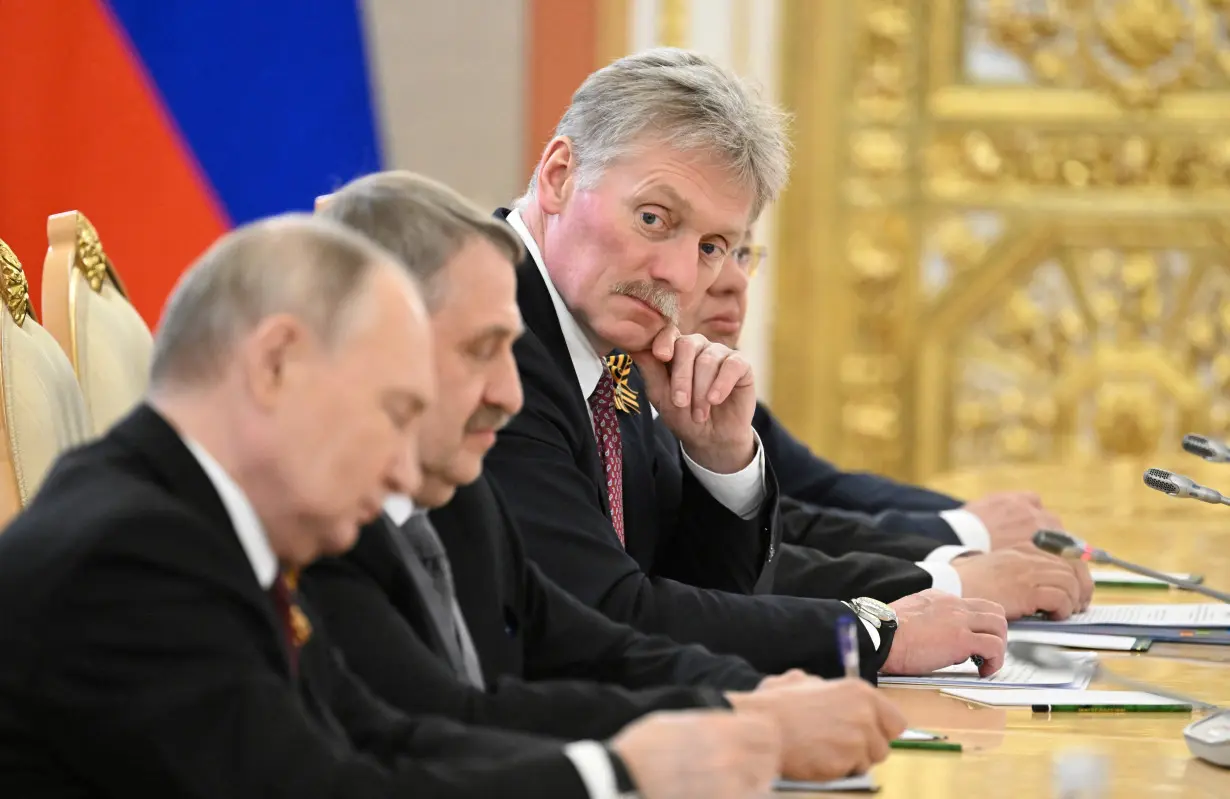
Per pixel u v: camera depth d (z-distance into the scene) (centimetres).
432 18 2020
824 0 2111
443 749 500
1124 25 2108
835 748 553
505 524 652
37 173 1867
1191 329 2120
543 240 826
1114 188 2125
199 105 1927
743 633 729
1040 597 899
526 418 765
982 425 2152
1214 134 2108
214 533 436
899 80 2130
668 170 785
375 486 453
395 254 546
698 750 456
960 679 747
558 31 2042
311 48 1958
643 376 861
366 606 555
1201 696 727
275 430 443
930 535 1107
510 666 625
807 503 1245
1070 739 634
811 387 2158
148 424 450
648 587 740
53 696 410
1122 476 1534
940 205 2144
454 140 2036
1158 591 1028
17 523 436
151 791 413
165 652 416
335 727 485
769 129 803
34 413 742
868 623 737
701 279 819
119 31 1888
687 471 882
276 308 442
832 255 2150
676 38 2069
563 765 446
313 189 1969
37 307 1850
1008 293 2144
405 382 450
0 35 1852
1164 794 555
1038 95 2128
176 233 1916
